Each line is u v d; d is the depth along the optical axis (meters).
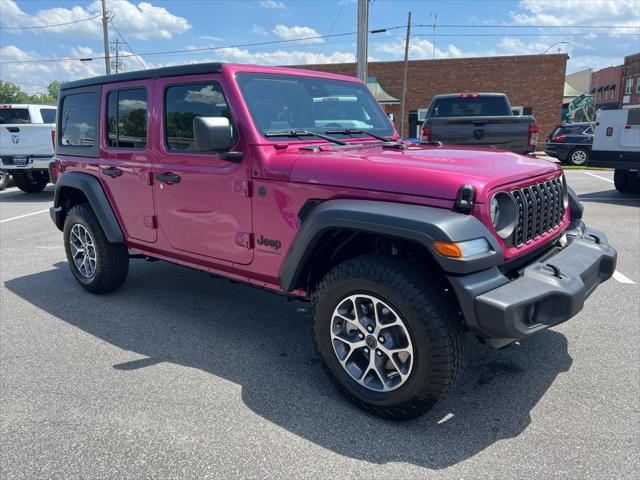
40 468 2.55
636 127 9.34
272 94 3.61
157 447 2.70
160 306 4.77
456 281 2.53
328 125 3.96
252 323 4.36
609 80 60.53
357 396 2.96
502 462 2.54
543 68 29.95
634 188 10.52
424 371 2.65
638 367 3.46
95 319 4.48
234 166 3.45
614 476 2.42
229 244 3.60
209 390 3.27
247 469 2.52
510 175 2.89
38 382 3.39
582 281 2.88
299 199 3.12
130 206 4.37
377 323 2.80
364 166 2.91
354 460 2.58
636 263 5.82
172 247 4.07
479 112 10.45
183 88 3.74
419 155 3.26
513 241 2.84
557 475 2.44
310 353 3.79
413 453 2.62
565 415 2.92
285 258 3.18
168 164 3.89
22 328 4.30
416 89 31.89
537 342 3.86
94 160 4.67
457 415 2.96
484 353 3.70
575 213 3.75
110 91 4.38
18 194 13.31
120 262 4.87
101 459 2.61
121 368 3.57
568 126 19.33
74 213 4.92
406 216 2.60
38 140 12.52
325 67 31.77
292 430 2.83
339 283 2.88
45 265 6.24
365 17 16.14
